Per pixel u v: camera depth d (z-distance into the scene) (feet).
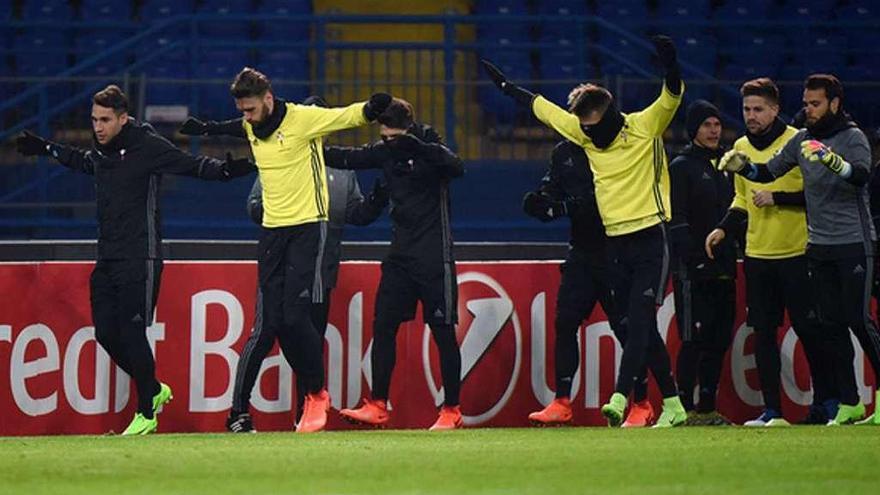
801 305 102.37
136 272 98.32
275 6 184.03
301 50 172.76
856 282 97.19
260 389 109.19
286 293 95.71
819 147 93.20
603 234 101.40
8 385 108.06
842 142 96.17
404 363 110.22
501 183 153.58
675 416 101.91
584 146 97.60
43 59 173.68
